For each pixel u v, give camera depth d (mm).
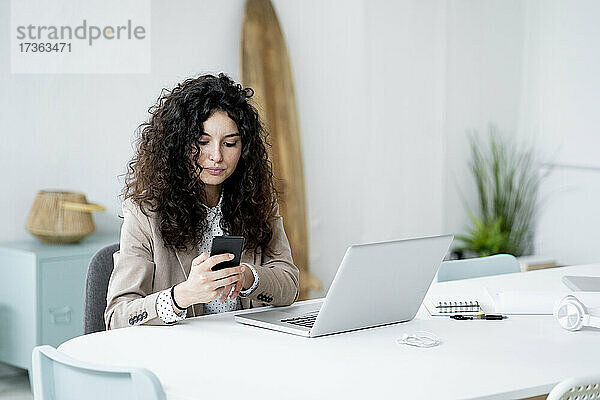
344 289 2326
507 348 2293
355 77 5891
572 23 6238
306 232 5566
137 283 2609
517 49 6586
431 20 6215
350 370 2070
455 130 6367
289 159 5445
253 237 2842
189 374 2041
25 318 4523
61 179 4879
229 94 2693
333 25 5766
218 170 2682
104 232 5039
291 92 5477
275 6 5488
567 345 2342
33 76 4762
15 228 4734
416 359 2172
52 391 2020
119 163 5066
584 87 6168
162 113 2730
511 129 6562
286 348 2268
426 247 2463
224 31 5340
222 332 2432
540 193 6469
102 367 1851
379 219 6090
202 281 2387
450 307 2729
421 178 6266
